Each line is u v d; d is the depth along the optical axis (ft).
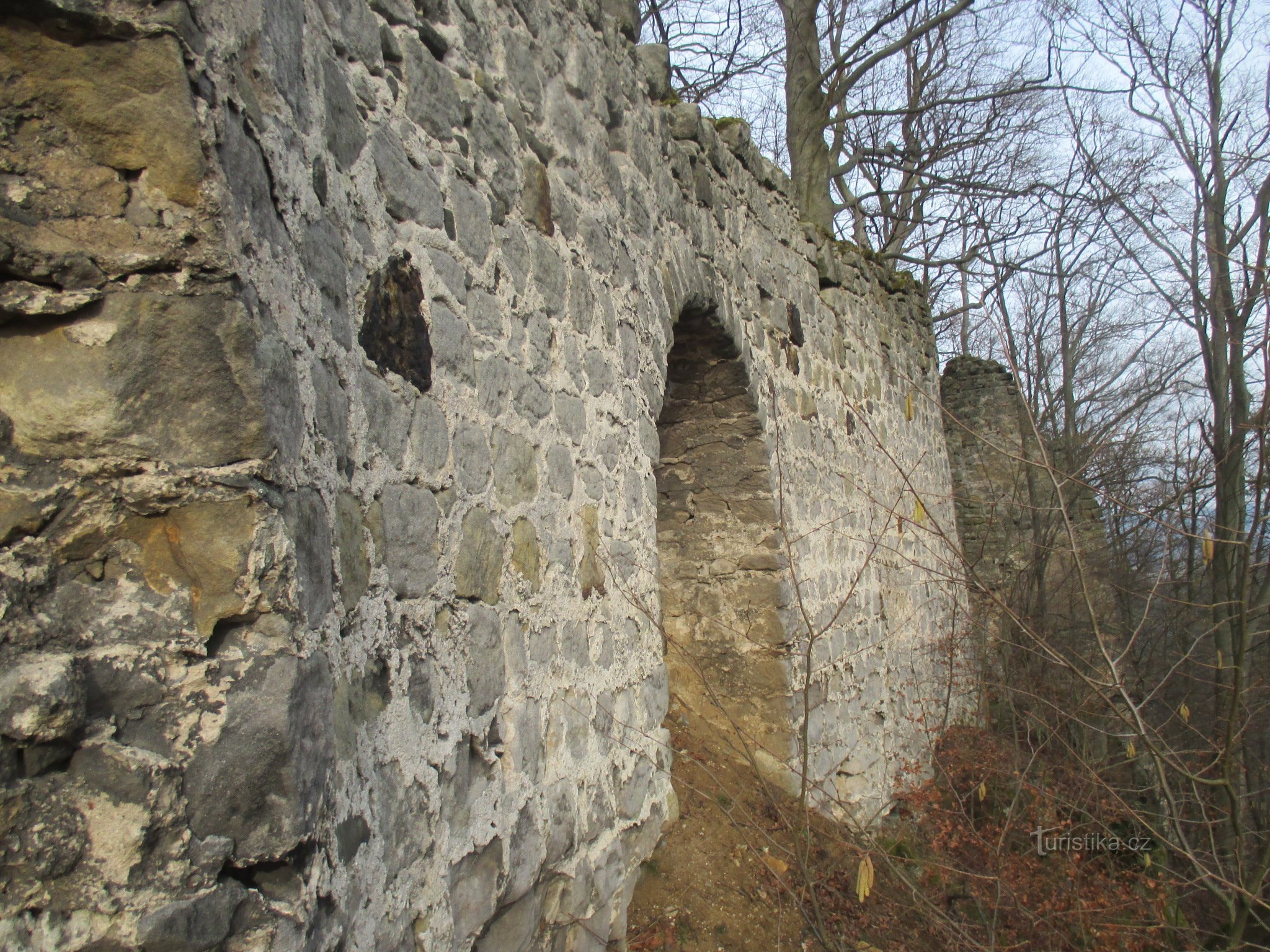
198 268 3.91
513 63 8.63
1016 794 13.17
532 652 7.84
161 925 3.57
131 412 3.81
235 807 3.82
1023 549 29.09
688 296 12.39
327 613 4.69
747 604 14.87
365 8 6.35
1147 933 12.68
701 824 11.97
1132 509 10.27
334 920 4.40
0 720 3.39
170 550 3.91
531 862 7.35
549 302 8.80
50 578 3.71
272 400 4.14
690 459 15.14
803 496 16.17
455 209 7.27
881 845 13.88
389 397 5.98
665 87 12.76
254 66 4.58
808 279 18.01
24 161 3.72
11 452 3.70
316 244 5.13
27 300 3.71
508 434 7.79
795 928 10.89
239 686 3.92
